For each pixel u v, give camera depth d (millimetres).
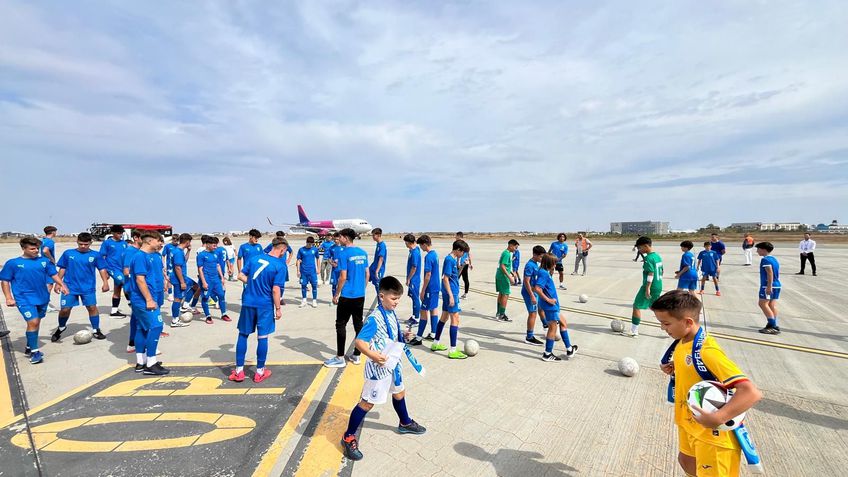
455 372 5223
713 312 9172
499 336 7137
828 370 5293
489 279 15656
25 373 5129
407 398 4402
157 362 5121
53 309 9461
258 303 4781
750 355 5969
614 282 14562
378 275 8578
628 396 4461
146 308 5004
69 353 5988
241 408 4113
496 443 3455
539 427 3742
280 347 6379
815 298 10891
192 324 8039
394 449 3348
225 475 2963
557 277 15977
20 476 2926
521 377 5043
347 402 4281
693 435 2084
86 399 4328
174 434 3564
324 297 11336
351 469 3055
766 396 4449
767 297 7148
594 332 7418
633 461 3180
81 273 6590
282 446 3373
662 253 29797
